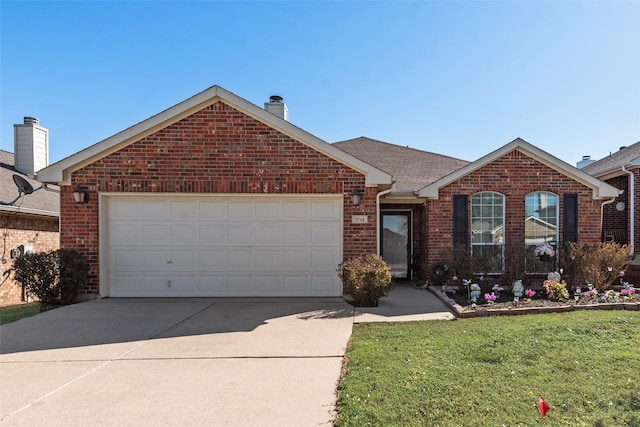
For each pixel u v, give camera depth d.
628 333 5.69
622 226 15.10
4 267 11.91
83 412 3.65
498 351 5.00
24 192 12.32
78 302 8.79
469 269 9.41
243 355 5.18
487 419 3.39
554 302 8.00
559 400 3.72
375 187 9.13
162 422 3.47
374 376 4.29
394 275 12.40
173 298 9.13
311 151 9.13
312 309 7.94
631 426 3.25
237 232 9.28
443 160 14.17
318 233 9.29
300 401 3.85
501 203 10.75
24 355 5.24
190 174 9.06
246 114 9.09
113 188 9.01
